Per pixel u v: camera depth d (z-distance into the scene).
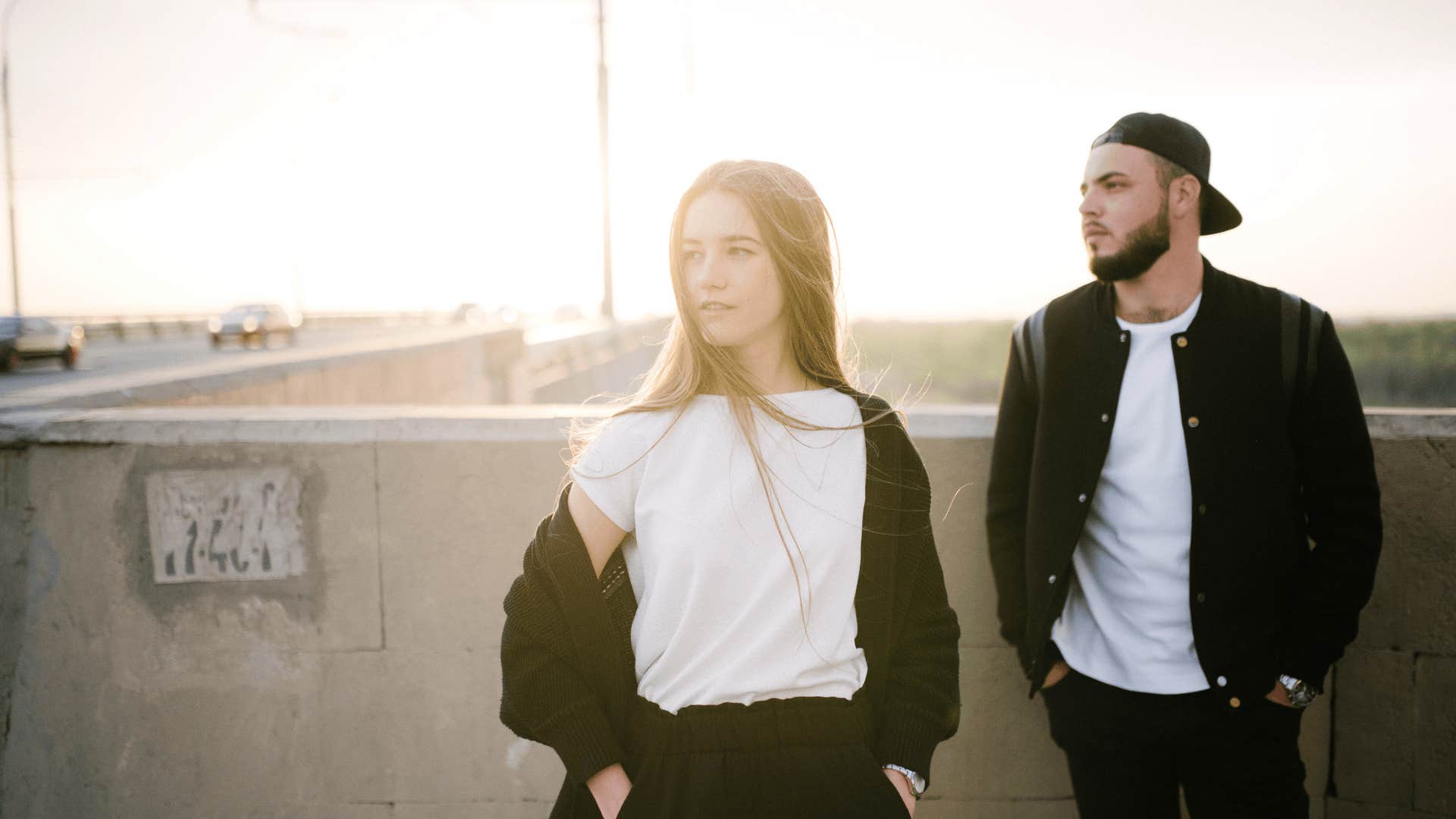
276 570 2.13
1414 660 1.99
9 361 18.91
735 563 1.20
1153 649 1.62
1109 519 1.67
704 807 1.14
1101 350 1.66
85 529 2.12
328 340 36.62
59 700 2.12
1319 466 1.58
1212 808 1.65
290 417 2.14
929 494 1.36
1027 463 1.80
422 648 2.14
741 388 1.25
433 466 2.13
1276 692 1.60
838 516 1.24
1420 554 1.98
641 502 1.24
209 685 2.14
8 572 2.12
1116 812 1.70
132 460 2.12
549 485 2.13
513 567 2.13
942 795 2.17
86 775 2.12
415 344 11.12
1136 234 1.57
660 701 1.21
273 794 2.14
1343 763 2.04
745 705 1.19
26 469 2.12
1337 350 1.57
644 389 1.35
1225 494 1.57
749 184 1.23
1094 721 1.68
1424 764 1.98
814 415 1.27
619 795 1.20
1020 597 1.78
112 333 41.38
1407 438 1.98
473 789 2.14
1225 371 1.58
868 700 1.27
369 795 2.14
